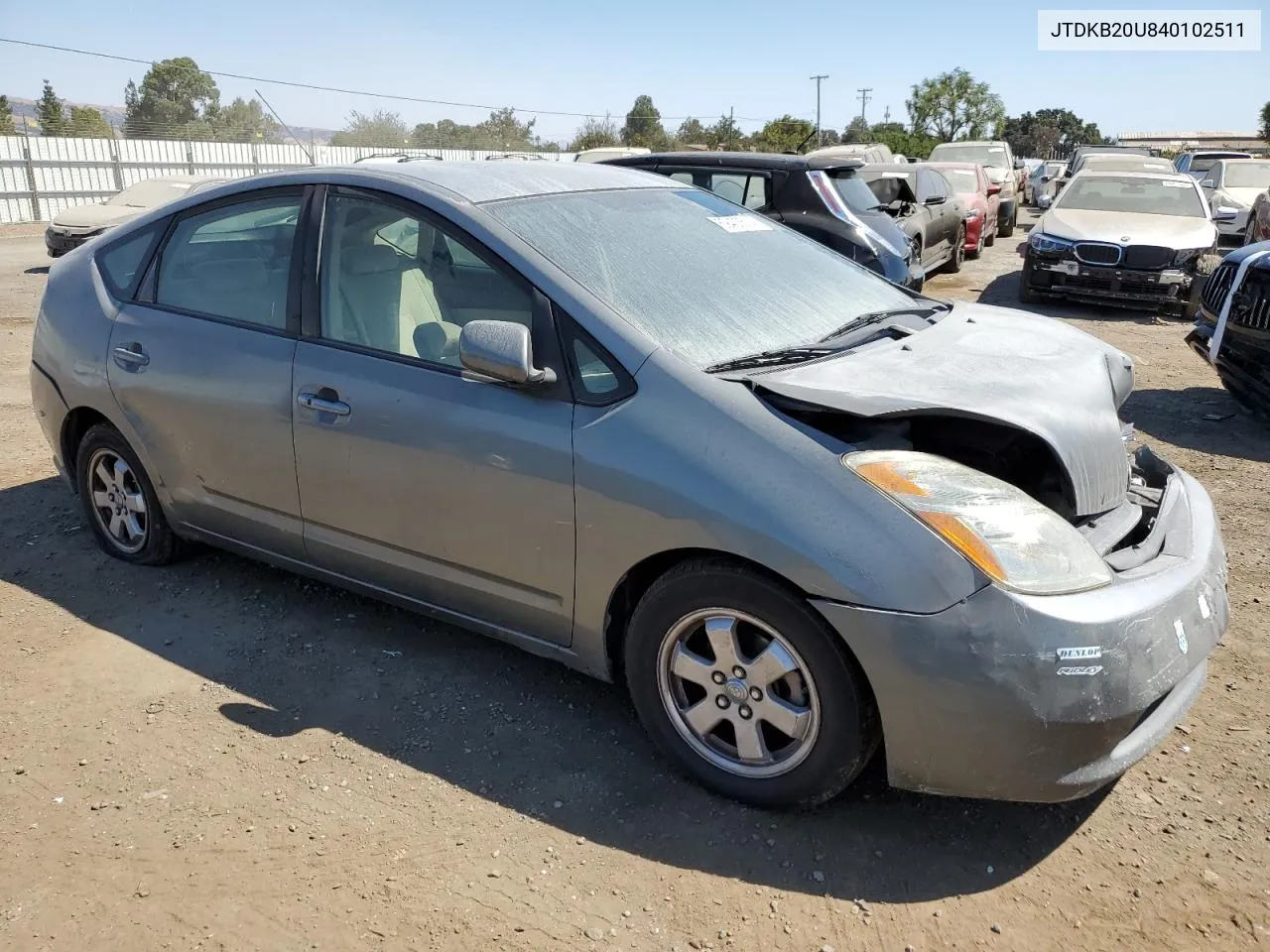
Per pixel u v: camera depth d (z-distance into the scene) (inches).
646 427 107.2
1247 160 793.6
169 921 94.5
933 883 99.7
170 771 116.3
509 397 116.6
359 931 93.2
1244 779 116.0
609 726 125.8
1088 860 103.0
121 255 163.3
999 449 114.7
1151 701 96.7
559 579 115.8
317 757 119.0
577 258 124.1
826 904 96.7
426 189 129.4
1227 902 97.2
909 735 97.0
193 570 168.7
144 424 154.1
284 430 135.8
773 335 125.4
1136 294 441.7
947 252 564.4
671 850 103.9
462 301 123.5
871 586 95.0
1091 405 113.6
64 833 106.1
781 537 98.3
